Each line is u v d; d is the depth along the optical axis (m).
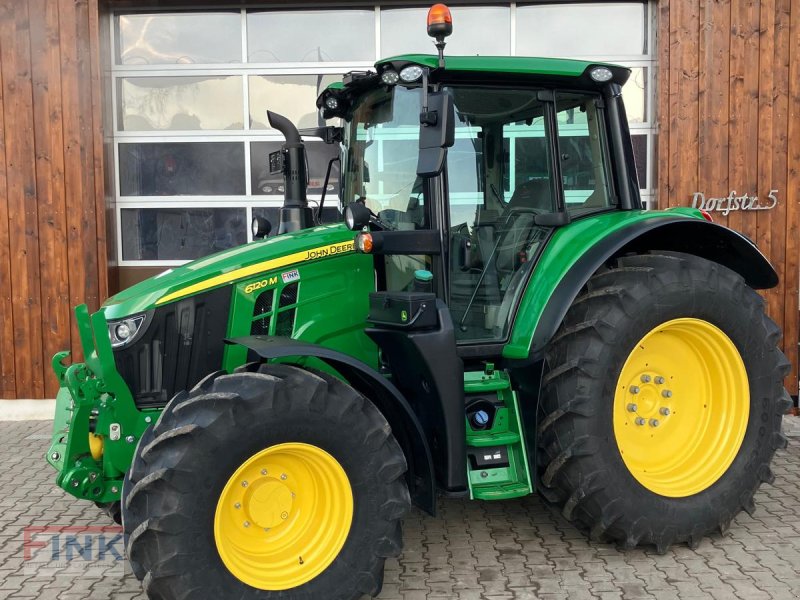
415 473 3.28
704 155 6.22
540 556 3.51
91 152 6.38
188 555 2.68
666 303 3.43
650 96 6.48
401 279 3.52
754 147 6.21
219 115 6.71
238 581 2.78
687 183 6.24
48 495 4.60
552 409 3.37
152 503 2.67
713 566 3.36
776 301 6.29
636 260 3.55
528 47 6.53
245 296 3.32
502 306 3.57
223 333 3.31
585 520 3.41
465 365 3.56
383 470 2.98
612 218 3.62
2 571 3.48
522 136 3.55
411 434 3.16
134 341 3.19
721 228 3.71
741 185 6.23
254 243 3.65
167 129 6.70
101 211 6.42
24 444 5.77
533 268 3.58
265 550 2.93
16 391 6.52
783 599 3.02
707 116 6.20
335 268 3.49
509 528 3.88
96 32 6.28
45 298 6.46
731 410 3.71
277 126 4.23
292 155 4.22
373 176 3.65
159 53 6.66
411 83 3.34
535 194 3.59
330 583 2.90
